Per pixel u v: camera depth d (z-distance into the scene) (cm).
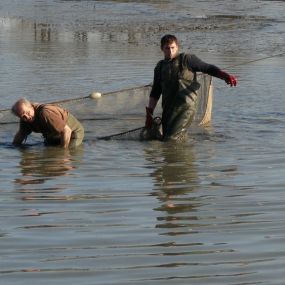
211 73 3550
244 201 2569
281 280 1892
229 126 3891
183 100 3556
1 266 1984
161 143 3538
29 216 2416
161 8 10456
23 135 3481
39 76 5247
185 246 2128
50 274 1930
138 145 3503
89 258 2039
